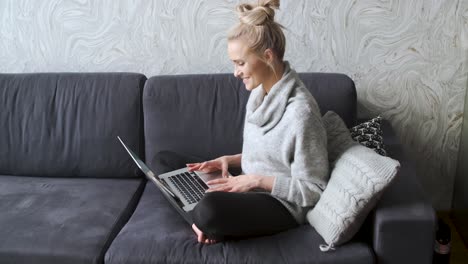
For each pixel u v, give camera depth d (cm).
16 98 212
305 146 152
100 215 176
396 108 224
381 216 142
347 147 163
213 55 223
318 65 220
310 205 157
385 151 171
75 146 208
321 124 157
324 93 197
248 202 152
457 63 215
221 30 219
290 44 218
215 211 147
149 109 204
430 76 218
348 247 147
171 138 202
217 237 151
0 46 229
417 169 233
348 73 221
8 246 158
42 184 203
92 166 208
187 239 156
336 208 146
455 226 228
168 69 227
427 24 211
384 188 140
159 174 186
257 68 158
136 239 158
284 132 157
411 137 228
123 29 222
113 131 206
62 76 213
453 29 210
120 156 206
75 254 155
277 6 156
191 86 203
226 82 203
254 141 167
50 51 229
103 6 219
